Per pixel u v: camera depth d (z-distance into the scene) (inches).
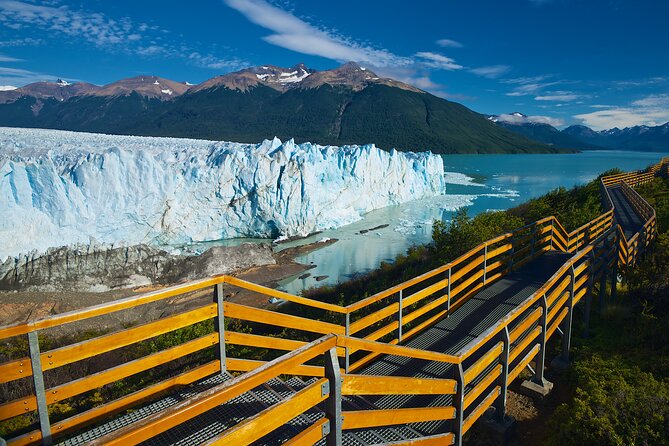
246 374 81.4
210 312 143.5
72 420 114.0
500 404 185.0
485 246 302.4
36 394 106.7
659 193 932.0
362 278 718.5
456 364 145.7
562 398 212.5
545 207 689.0
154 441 115.8
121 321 629.0
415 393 126.8
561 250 448.8
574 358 247.0
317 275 936.3
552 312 224.4
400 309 227.6
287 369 86.4
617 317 301.3
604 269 316.2
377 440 138.2
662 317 285.7
